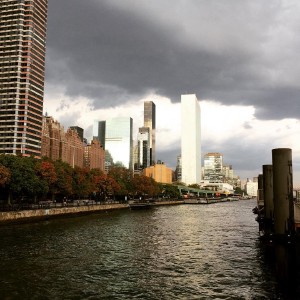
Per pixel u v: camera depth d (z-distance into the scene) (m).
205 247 50.44
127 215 115.38
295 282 30.64
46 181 102.88
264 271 35.22
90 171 150.62
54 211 87.81
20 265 36.91
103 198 169.25
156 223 87.88
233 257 42.78
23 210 76.06
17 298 26.47
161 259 41.44
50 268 35.91
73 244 51.16
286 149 33.88
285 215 33.62
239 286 29.98
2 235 58.69
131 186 186.25
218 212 142.62
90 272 34.62
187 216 115.56
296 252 33.41
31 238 55.91
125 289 29.14
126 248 48.84
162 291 28.69
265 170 46.44
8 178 86.06
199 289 29.20
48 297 26.81
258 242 55.16
